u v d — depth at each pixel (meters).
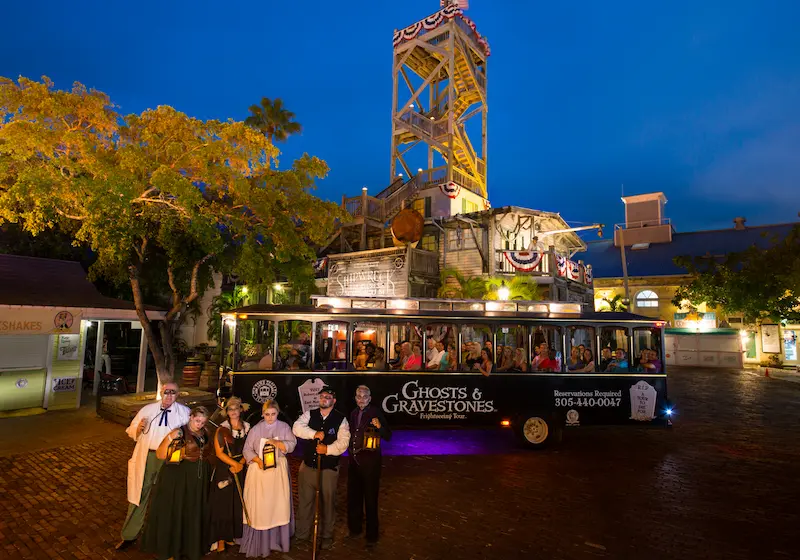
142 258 12.08
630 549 5.31
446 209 25.14
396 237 22.94
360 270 23.50
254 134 11.06
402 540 5.47
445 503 6.67
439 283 23.64
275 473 4.96
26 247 18.41
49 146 9.16
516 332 10.76
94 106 10.10
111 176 9.28
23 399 12.14
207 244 10.79
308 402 8.92
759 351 31.55
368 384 9.21
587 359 9.91
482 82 30.53
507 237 23.61
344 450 5.16
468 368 9.52
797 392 18.67
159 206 10.90
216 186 10.85
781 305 24.17
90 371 16.59
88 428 10.61
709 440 10.61
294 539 5.32
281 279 24.80
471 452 9.43
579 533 5.72
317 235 12.63
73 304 12.38
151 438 5.13
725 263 28.28
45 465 8.01
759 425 12.26
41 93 9.52
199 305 28.05
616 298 30.98
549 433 9.58
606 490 7.25
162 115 10.65
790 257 23.09
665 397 9.74
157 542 4.65
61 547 5.14
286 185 11.92
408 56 29.02
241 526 5.03
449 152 25.98
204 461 4.96
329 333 10.77
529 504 6.65
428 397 9.34
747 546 5.43
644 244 39.84
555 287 22.17
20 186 8.84
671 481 7.71
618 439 10.64
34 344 12.38
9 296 11.70
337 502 6.67
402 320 9.43
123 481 7.27
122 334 23.02
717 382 22.19
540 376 9.61
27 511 6.12
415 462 8.72
